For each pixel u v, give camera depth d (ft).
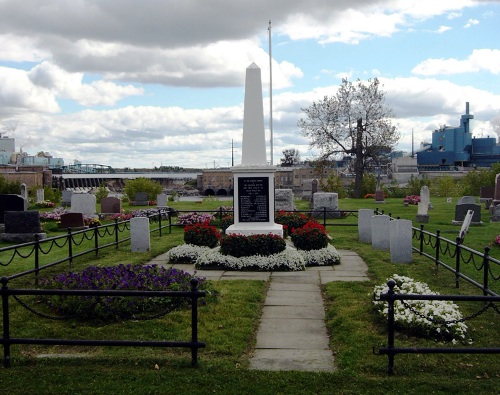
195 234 53.83
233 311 31.17
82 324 28.60
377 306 30.45
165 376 21.17
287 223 66.18
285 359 23.77
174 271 37.24
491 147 346.13
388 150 197.57
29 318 29.71
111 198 103.65
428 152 339.36
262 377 21.15
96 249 53.21
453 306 28.30
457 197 167.22
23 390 20.17
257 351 24.99
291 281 41.70
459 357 23.32
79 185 421.18
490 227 77.61
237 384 20.53
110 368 22.09
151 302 30.81
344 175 288.10
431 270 45.16
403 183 271.69
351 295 35.37
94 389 20.17
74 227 80.02
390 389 20.07
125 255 54.44
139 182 158.20
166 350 24.68
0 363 22.70
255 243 47.91
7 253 57.11
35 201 151.74
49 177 299.58
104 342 22.02
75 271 45.06
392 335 21.61
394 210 114.01
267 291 38.11
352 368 22.18
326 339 26.89
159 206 118.42
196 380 20.83
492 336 26.58
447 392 19.81
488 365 22.44
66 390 20.11
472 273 43.73
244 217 53.11
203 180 392.88
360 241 65.05
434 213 101.71
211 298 33.53
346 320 29.09
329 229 80.69
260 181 52.90
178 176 485.56
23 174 259.60
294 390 20.06
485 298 20.75
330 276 43.75
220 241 50.11
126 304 29.55
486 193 129.08
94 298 29.68
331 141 196.65
